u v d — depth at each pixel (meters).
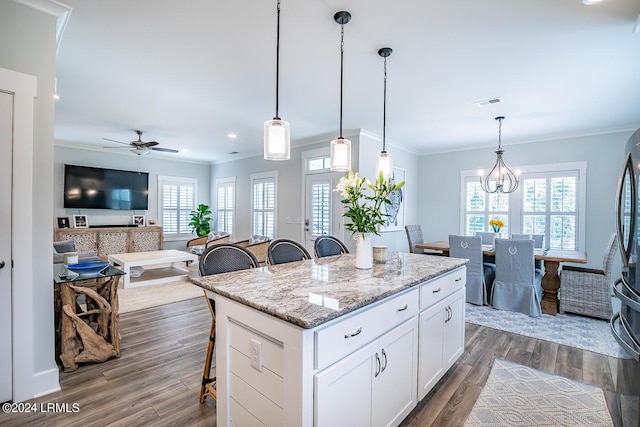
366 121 4.49
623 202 1.96
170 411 1.89
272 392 1.29
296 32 2.29
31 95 1.94
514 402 2.03
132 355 2.62
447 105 3.79
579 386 2.21
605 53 2.52
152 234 7.18
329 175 5.55
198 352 2.68
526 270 3.73
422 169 6.68
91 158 6.71
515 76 2.98
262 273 1.96
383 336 1.57
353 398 1.38
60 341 2.43
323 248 2.91
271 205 6.77
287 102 3.76
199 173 8.45
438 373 2.18
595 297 3.60
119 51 2.58
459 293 2.52
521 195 5.46
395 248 6.01
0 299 1.88
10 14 1.87
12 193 1.90
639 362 1.43
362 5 1.97
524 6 1.96
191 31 2.28
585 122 4.40
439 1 1.93
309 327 1.12
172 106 3.95
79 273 2.65
